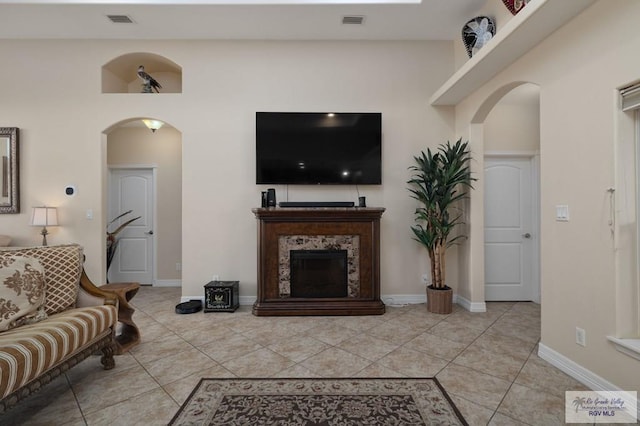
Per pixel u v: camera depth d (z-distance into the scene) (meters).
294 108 3.69
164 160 4.71
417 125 3.73
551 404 1.80
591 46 1.92
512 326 3.00
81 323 1.92
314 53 3.70
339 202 3.53
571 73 2.07
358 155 3.59
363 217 3.35
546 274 2.31
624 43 1.73
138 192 4.77
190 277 3.67
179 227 4.71
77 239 3.65
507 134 3.88
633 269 1.79
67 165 3.64
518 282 3.91
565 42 2.11
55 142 3.63
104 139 3.72
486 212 3.91
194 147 3.67
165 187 4.71
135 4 2.99
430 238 3.38
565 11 1.98
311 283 3.45
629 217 1.79
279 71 3.69
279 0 2.98
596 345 1.91
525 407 1.77
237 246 3.68
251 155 3.69
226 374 2.14
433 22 3.32
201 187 3.67
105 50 3.64
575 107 2.05
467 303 3.52
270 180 3.56
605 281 1.86
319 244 3.39
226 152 3.68
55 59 3.63
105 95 3.65
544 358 2.32
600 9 1.86
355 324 3.04
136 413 1.74
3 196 3.60
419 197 3.50
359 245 3.37
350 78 3.71
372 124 3.60
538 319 3.20
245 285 3.69
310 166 3.58
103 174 3.69
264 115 3.54
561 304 2.18
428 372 2.16
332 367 2.23
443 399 1.85
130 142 4.70
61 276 2.22
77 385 2.01
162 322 3.11
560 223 2.18
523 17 2.07
